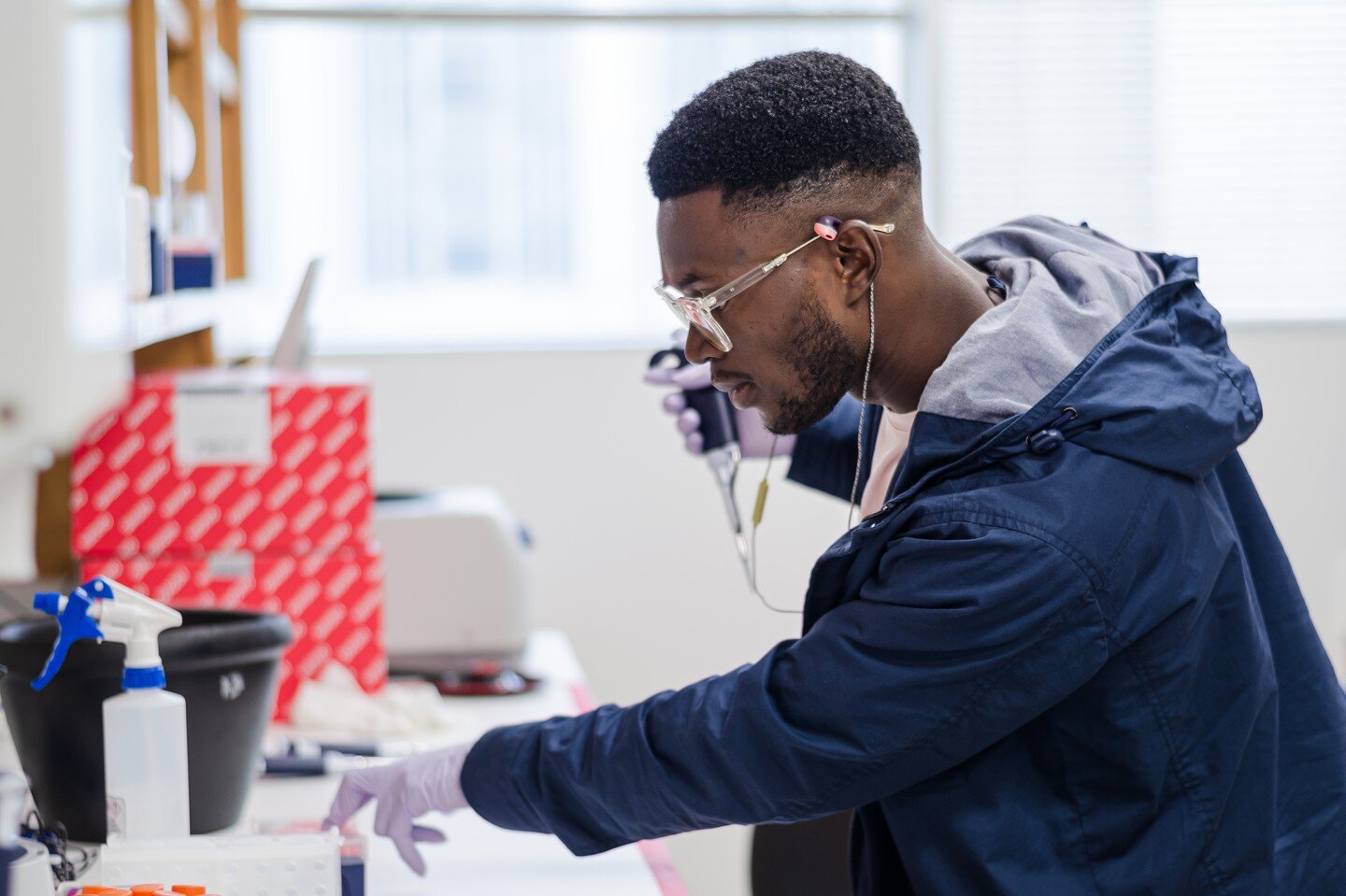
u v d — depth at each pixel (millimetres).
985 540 1058
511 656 2492
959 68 3680
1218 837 1145
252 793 1673
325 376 2076
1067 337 1155
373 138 3596
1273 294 3779
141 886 1099
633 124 3656
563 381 3541
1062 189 3727
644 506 3582
